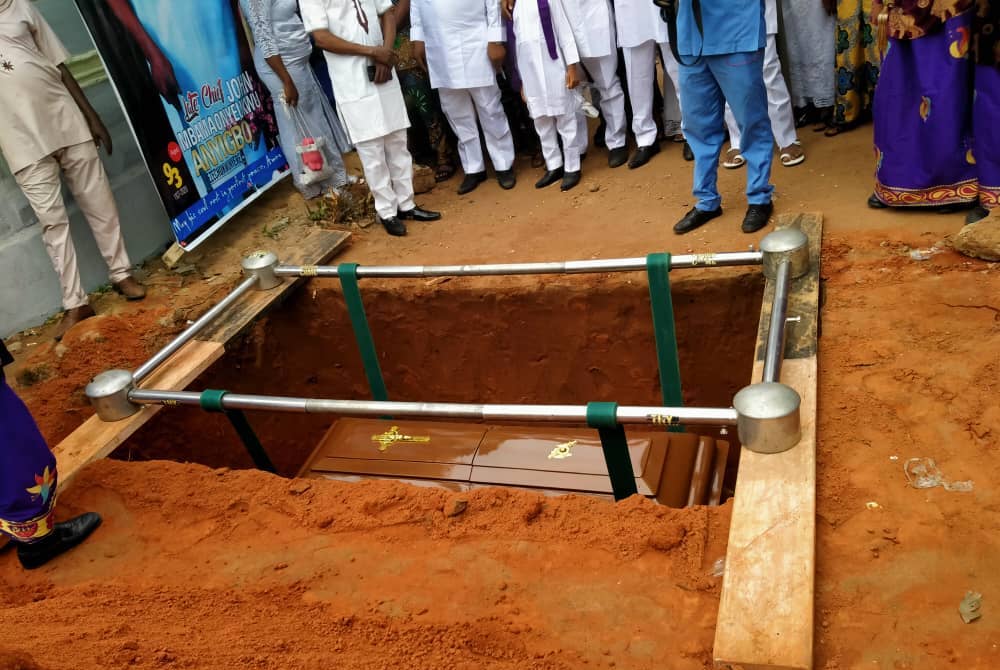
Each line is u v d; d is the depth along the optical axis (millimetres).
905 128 4355
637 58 5930
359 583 2773
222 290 5453
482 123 6426
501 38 6008
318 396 5652
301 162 6465
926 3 3979
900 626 2211
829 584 2375
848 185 5090
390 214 5957
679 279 4625
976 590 2273
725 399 4906
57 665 2441
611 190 6027
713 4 4332
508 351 5203
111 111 5852
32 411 4570
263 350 5301
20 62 4707
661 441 3479
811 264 4090
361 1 5461
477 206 6309
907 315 3627
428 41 6168
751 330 4617
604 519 2814
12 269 5254
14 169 4848
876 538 2502
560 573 2645
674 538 2641
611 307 4844
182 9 5711
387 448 3742
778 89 5453
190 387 4805
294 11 6125
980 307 3570
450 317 5180
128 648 2506
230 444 5160
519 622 2480
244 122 6312
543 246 5363
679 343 4793
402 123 5836
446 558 2803
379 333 5355
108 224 5332
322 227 6184
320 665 2369
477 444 3611
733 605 2293
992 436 2818
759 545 2473
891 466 2779
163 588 2928
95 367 4824
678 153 6379
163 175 5539
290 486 3344
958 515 2527
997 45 3854
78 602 2936
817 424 3057
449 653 2379
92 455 3787
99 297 5605
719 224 5062
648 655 2291
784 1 5762
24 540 3168
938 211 4473
